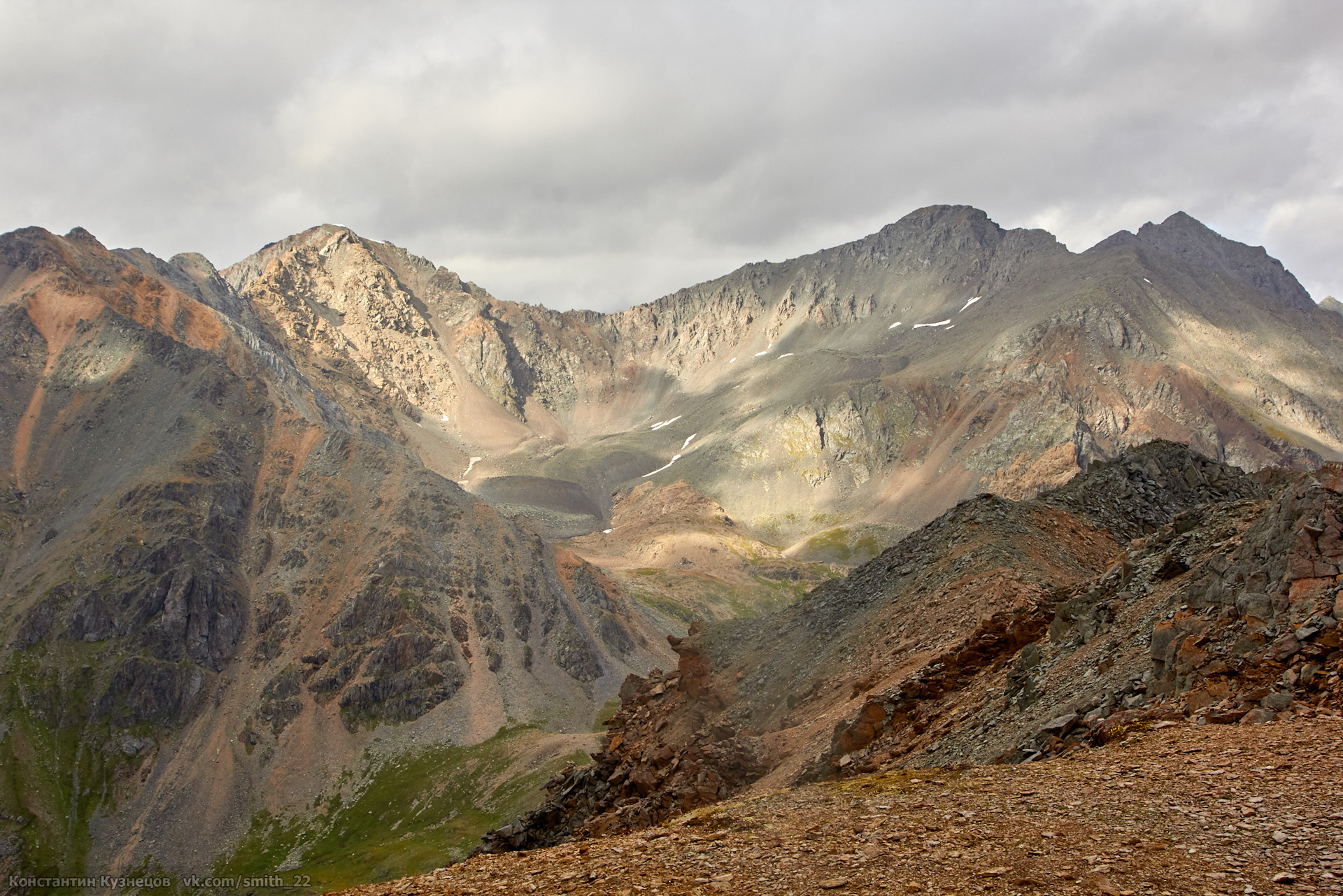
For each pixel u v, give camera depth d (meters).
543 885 17.33
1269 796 16.17
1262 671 22.25
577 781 61.47
